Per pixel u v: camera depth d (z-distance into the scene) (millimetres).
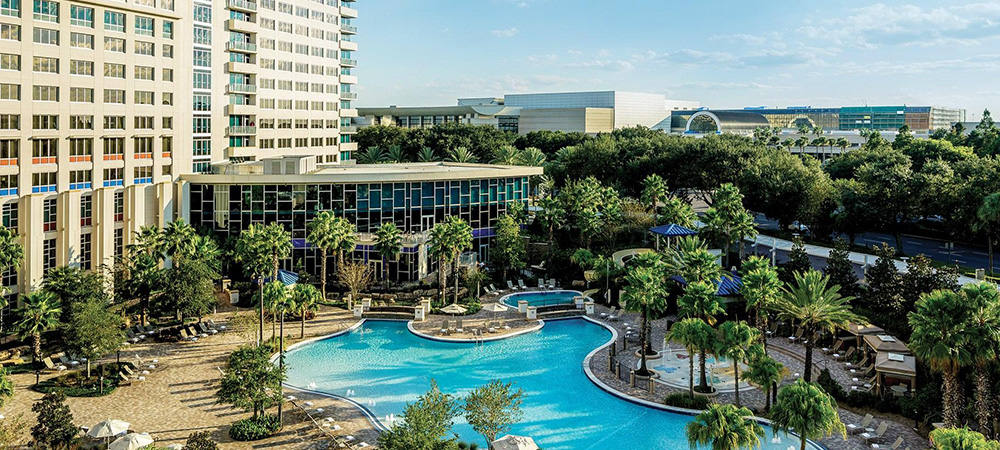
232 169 103938
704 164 133625
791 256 83750
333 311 83250
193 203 96438
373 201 99125
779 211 120562
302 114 138750
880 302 72062
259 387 49625
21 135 74812
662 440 50312
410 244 95500
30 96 75625
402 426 42781
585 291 93625
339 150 153500
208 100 107938
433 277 98188
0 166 73250
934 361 45750
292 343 70812
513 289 95375
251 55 125500
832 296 58781
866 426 51000
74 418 52031
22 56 74875
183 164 95812
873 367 61781
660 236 106438
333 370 64250
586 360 66812
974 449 35625
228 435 49844
